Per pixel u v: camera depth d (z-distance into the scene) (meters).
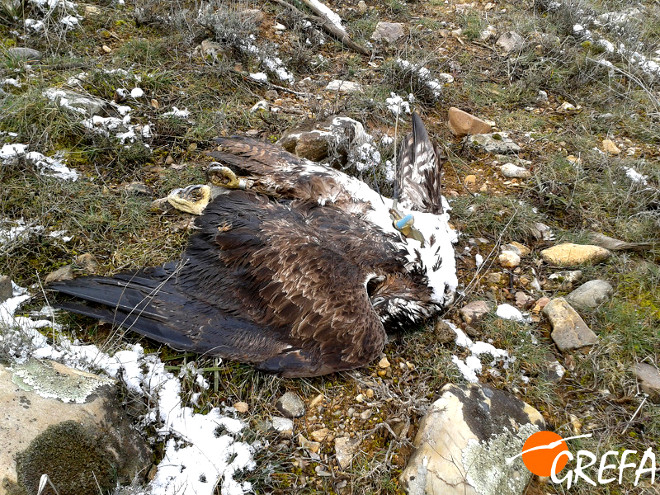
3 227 0.81
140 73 1.16
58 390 0.57
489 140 1.19
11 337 0.63
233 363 0.72
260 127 1.11
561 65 1.44
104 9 1.31
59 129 0.96
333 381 0.73
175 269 0.77
